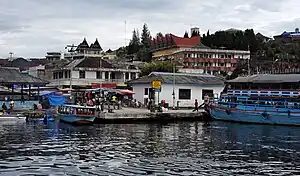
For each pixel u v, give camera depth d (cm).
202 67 12169
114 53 17375
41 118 5194
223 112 5484
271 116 5056
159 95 6531
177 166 2395
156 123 5144
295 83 5250
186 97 6725
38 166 2386
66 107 5053
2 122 4975
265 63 12319
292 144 3347
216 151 2947
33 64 13738
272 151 2972
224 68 12412
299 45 15112
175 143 3325
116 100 6700
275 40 17088
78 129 4319
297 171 2309
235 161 2572
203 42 16212
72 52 12550
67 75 9031
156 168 2338
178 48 13312
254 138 3734
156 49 14812
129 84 7450
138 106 6494
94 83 8506
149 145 3194
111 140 3466
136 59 15288
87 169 2314
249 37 15788
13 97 6375
